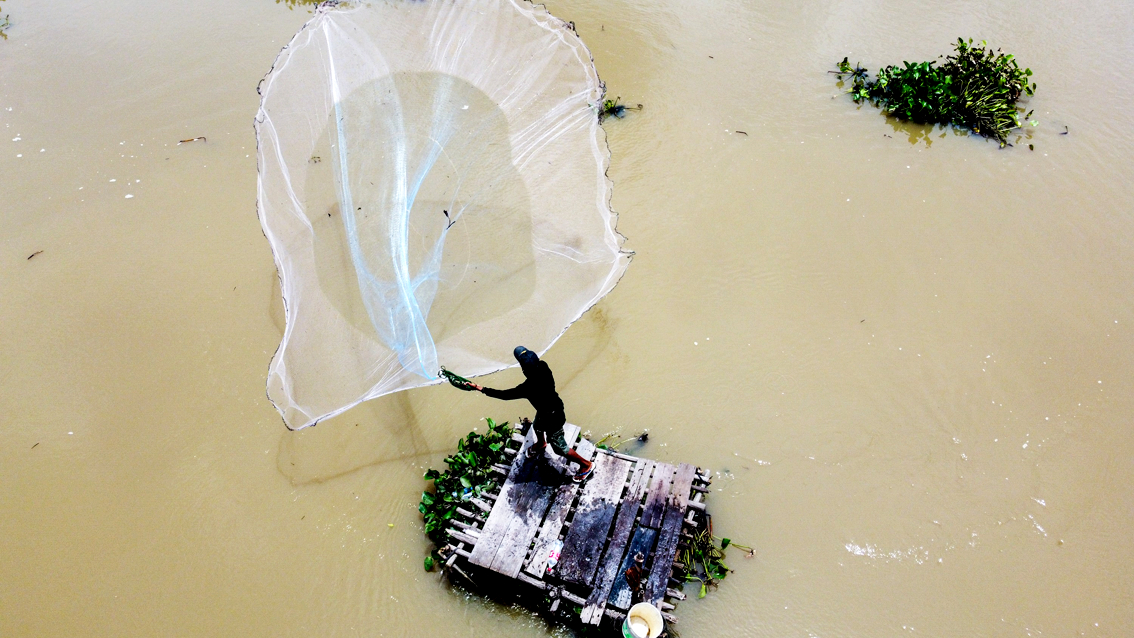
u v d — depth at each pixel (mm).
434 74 5613
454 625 5039
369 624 5074
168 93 8820
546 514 5238
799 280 6934
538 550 5035
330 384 5207
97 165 8016
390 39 5688
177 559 5398
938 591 5090
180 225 7441
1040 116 8367
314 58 5570
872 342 6469
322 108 5445
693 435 5945
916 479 5648
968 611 4988
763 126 8359
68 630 5086
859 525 5422
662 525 5102
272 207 5285
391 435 6012
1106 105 8438
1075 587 5062
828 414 6035
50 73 9125
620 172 7859
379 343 5254
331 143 5434
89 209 7609
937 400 6086
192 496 5703
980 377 6203
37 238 7367
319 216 5340
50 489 5746
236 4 10258
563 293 5523
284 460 5879
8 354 6512
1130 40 9227
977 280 6871
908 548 5301
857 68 8969
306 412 5160
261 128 5355
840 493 5598
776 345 6477
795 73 8977
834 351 6426
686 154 8047
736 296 6832
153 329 6660
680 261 7098
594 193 5672
